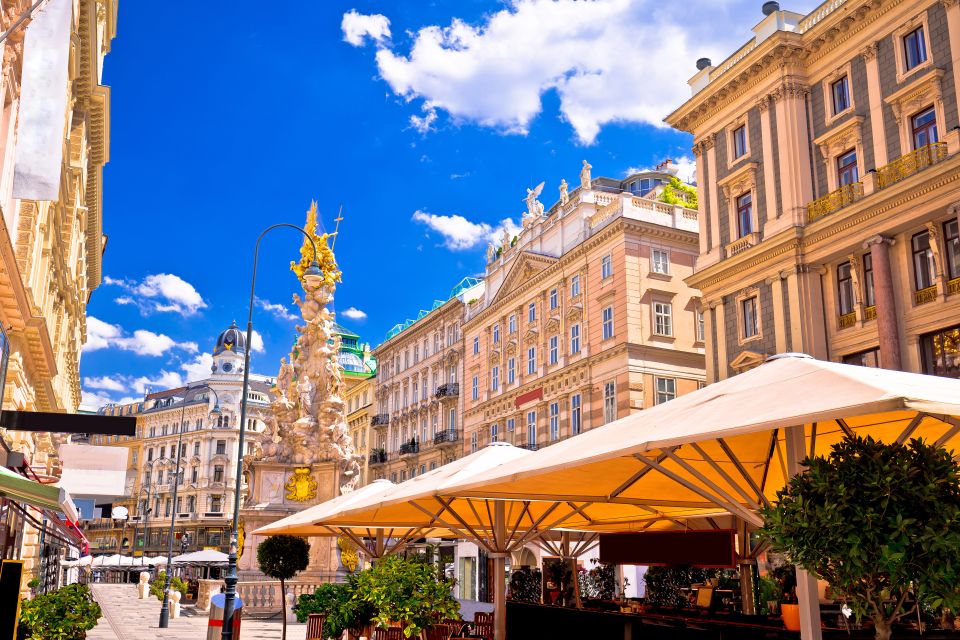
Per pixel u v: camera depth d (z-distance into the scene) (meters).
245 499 32.62
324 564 30.94
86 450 21.22
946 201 22.42
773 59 28.67
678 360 38.59
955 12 23.11
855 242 25.27
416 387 62.81
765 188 28.95
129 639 23.48
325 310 34.44
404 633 11.52
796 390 6.91
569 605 18.33
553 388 43.34
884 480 5.54
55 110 13.98
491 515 15.32
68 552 41.97
